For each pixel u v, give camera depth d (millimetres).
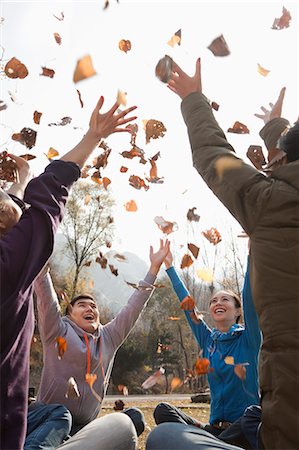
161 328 28406
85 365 3346
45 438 2584
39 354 16375
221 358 3480
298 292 1710
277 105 2445
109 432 2113
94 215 23094
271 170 2086
